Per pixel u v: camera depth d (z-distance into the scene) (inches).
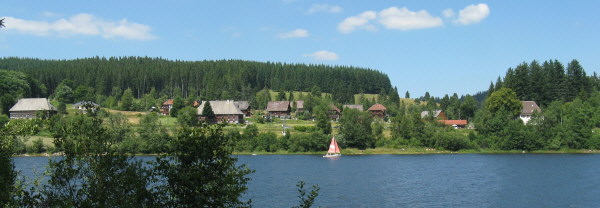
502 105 6889.8
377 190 2664.9
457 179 3102.9
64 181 809.5
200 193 792.9
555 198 2442.2
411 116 5944.9
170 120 6628.9
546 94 7652.6
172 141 846.5
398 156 4909.0
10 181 853.8
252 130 5447.8
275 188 2701.8
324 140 5334.6
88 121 837.2
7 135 911.0
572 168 3695.9
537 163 4109.3
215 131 842.8
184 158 812.0
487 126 5644.7
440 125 6008.9
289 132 5516.7
